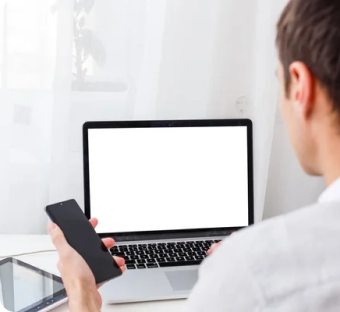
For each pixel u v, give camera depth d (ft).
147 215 3.20
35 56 3.19
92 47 3.23
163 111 3.39
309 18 1.27
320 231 1.18
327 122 1.33
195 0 3.25
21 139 3.28
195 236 3.25
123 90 3.33
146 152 3.19
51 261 2.92
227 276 1.20
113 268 2.37
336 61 1.24
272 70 3.33
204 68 3.36
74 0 3.14
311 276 1.14
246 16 3.32
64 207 2.59
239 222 3.30
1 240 3.23
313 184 3.68
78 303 2.05
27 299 2.37
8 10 3.11
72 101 3.29
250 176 3.30
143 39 3.26
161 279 2.68
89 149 3.14
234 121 3.28
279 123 3.56
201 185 3.26
